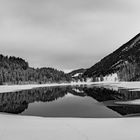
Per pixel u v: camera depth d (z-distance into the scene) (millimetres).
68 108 27047
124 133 10609
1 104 34281
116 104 29703
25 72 157875
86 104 31266
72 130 11383
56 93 62062
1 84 119562
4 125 12836
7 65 160625
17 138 9867
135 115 20312
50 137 9977
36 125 12805
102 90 69438
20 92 66188
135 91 54469
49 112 23766
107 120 14344
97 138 9750
